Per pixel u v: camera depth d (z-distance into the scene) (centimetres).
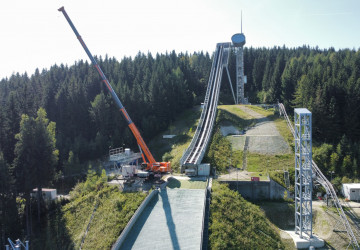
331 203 4509
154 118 7956
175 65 11394
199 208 3734
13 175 4706
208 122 7212
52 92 8681
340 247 3581
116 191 4331
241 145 6262
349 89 6594
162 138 7606
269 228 3766
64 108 8088
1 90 11006
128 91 8162
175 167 5612
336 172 5394
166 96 8612
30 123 4719
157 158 6750
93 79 9156
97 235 3469
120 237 3155
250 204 4228
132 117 7956
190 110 9325
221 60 10031
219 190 4259
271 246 3406
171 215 3600
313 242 3572
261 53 13475
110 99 7956
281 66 11788
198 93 11619
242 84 10406
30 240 3878
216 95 8356
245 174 5141
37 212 4541
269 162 5556
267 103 10269
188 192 4175
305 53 14462
